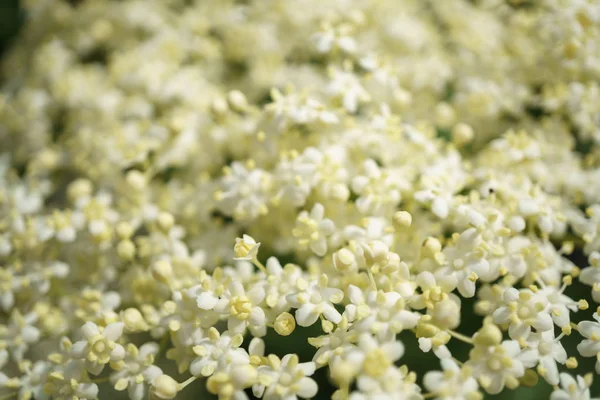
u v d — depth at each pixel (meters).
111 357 0.12
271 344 0.13
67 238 0.13
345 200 0.13
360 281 0.12
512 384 0.11
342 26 0.14
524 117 0.15
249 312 0.12
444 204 0.12
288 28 0.16
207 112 0.15
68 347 0.12
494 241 0.12
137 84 0.16
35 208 0.14
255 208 0.13
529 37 0.15
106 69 0.17
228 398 0.11
